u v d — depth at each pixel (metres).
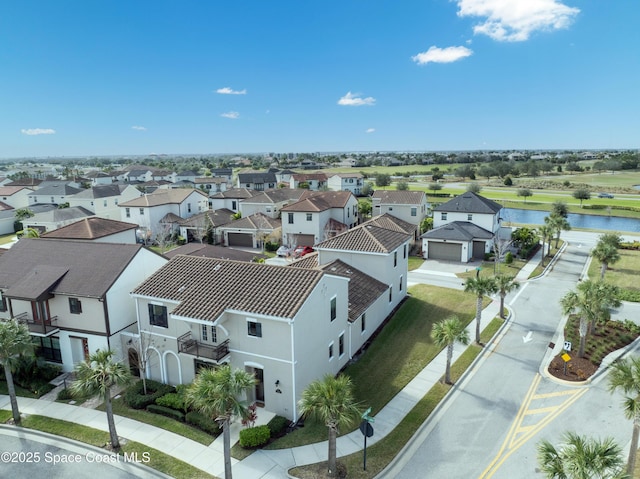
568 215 85.00
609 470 13.52
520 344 28.17
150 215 62.66
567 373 24.08
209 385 15.73
